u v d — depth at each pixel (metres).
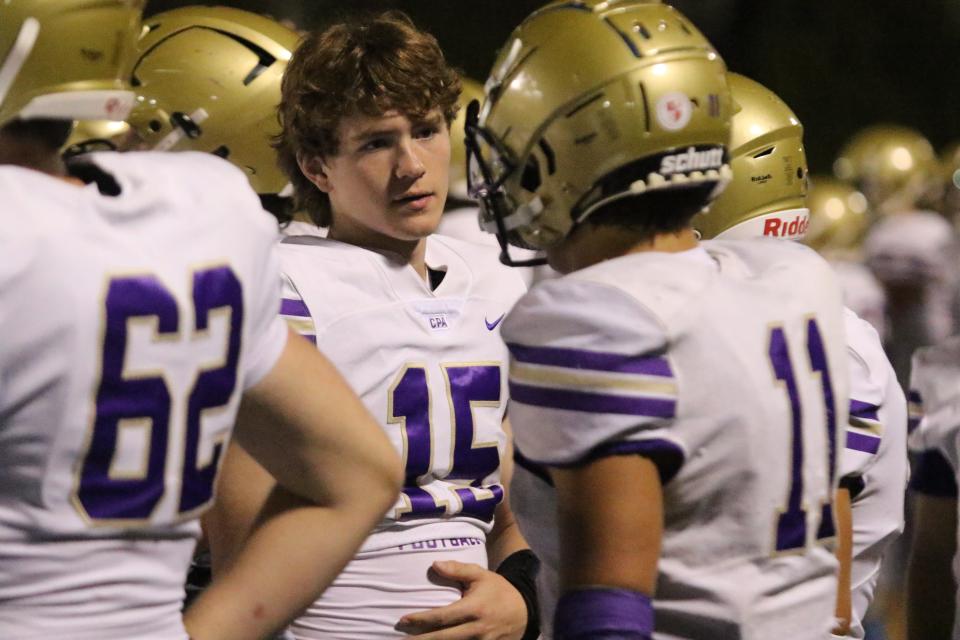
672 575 5.38
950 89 42.50
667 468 5.21
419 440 7.54
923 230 22.23
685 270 5.40
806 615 5.53
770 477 5.32
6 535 4.40
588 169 5.56
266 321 5.02
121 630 4.59
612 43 5.57
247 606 5.02
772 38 40.38
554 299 5.27
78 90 4.85
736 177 8.12
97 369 4.39
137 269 4.51
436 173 7.75
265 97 8.99
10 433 4.33
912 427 8.59
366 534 5.20
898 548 14.67
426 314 7.75
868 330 7.63
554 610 5.80
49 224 4.36
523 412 5.31
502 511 8.32
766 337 5.39
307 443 5.11
